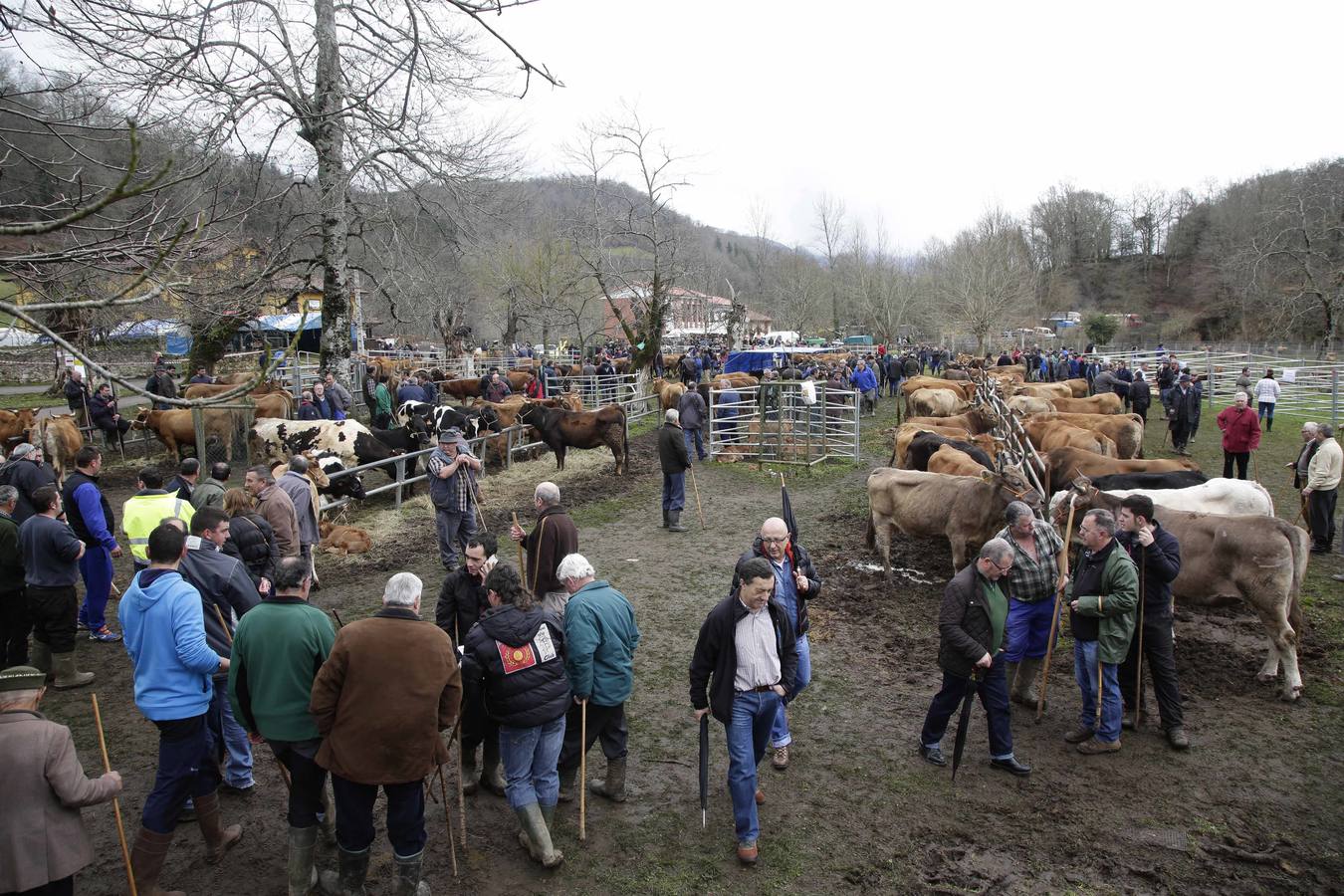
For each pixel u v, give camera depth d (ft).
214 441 50.62
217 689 16.44
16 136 16.81
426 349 138.10
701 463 55.62
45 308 9.29
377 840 15.62
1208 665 22.84
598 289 134.72
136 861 13.29
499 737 15.92
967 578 17.40
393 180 52.90
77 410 56.13
